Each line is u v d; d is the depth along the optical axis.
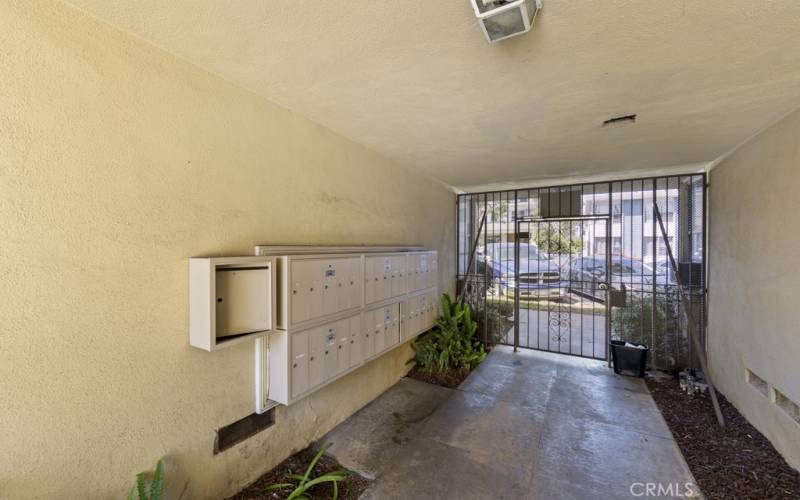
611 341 4.16
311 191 2.44
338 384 2.81
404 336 3.36
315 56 1.61
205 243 1.76
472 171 3.98
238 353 1.95
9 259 1.16
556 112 2.26
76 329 1.32
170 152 1.61
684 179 3.99
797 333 2.13
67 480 1.30
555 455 2.42
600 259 4.45
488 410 3.07
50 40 1.23
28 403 1.21
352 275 2.58
